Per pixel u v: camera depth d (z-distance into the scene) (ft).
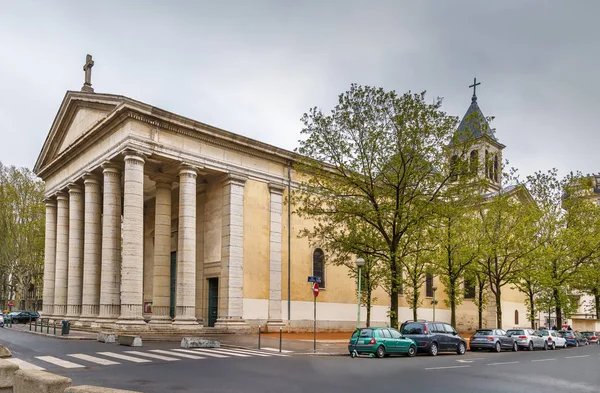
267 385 41.55
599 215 137.90
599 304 159.53
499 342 95.71
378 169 86.48
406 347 75.56
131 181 96.73
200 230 119.03
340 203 89.35
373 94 87.10
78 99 117.60
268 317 115.55
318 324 126.11
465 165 85.97
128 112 97.40
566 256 132.98
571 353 93.40
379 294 145.07
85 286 110.73
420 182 87.97
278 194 122.11
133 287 93.81
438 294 166.20
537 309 139.54
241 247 111.65
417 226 88.22
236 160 114.42
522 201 124.57
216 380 43.75
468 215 110.01
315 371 51.85
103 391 20.45
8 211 190.08
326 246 95.71
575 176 141.18
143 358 59.57
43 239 190.39
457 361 68.23
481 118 88.28
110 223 102.58
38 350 65.98
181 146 105.09
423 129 85.15
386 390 40.34
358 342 71.92
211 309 114.52
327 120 88.74
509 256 119.03
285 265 121.49
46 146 138.82
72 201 124.57
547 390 42.16
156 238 109.91
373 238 91.56
